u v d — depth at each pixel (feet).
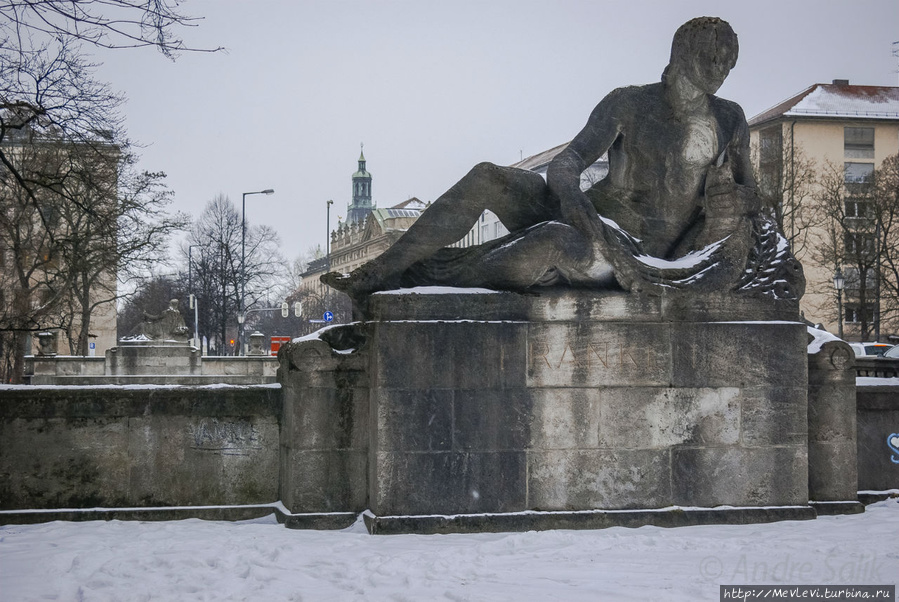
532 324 32.07
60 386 32.99
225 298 205.77
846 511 34.35
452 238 33.01
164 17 31.04
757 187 35.24
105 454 33.12
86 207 69.67
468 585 23.66
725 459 32.91
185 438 33.55
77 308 160.56
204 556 26.53
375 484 31.09
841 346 34.86
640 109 34.55
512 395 31.81
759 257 34.09
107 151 76.59
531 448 31.83
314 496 31.73
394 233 247.91
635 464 32.35
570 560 26.48
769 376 33.35
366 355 32.22
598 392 32.30
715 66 33.53
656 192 34.86
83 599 22.38
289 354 32.01
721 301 33.27
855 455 34.96
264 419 34.01
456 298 31.83
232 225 214.48
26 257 115.34
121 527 31.30
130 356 131.95
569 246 31.99
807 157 222.89
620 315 32.53
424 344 31.37
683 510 32.35
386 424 31.01
